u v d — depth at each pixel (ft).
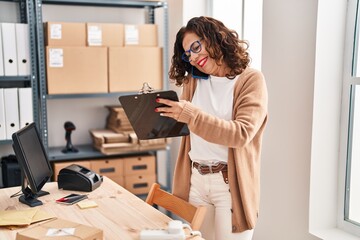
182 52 6.16
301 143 7.07
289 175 7.39
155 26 10.63
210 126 5.07
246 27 9.53
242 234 5.76
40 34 9.52
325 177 7.07
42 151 6.90
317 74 6.75
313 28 6.69
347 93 6.86
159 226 5.30
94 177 6.96
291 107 7.24
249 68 5.77
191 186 6.18
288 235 7.52
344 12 6.82
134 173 10.80
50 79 9.68
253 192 5.76
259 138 5.80
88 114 11.46
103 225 5.34
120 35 10.28
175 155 11.68
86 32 9.96
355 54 6.81
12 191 6.77
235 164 5.62
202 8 10.83
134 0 10.40
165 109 5.20
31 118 9.53
